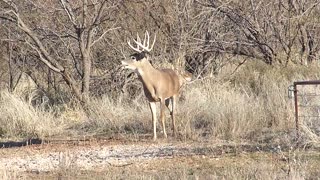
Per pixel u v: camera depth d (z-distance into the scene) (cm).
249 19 4372
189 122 3195
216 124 3114
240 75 4212
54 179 2200
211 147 2714
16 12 3778
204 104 3450
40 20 4084
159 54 4219
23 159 2681
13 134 3494
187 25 4300
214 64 4409
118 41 4203
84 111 3788
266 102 3425
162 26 4247
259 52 4503
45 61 3844
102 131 3462
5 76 4525
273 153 2502
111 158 2600
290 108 3153
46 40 4150
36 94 4241
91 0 4025
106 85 4175
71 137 3341
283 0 4397
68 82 3900
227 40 4456
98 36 4197
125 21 4222
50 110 3775
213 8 4291
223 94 3634
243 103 3338
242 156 2475
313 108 2998
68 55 4234
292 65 4288
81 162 2523
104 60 4256
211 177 2091
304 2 4406
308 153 2452
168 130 3322
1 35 4175
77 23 3947
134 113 3547
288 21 4362
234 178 2038
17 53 4284
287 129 3020
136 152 2733
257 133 2991
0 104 3809
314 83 2655
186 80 3397
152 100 3130
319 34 4469
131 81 4094
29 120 3544
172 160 2477
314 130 2753
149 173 2227
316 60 4378
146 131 3375
